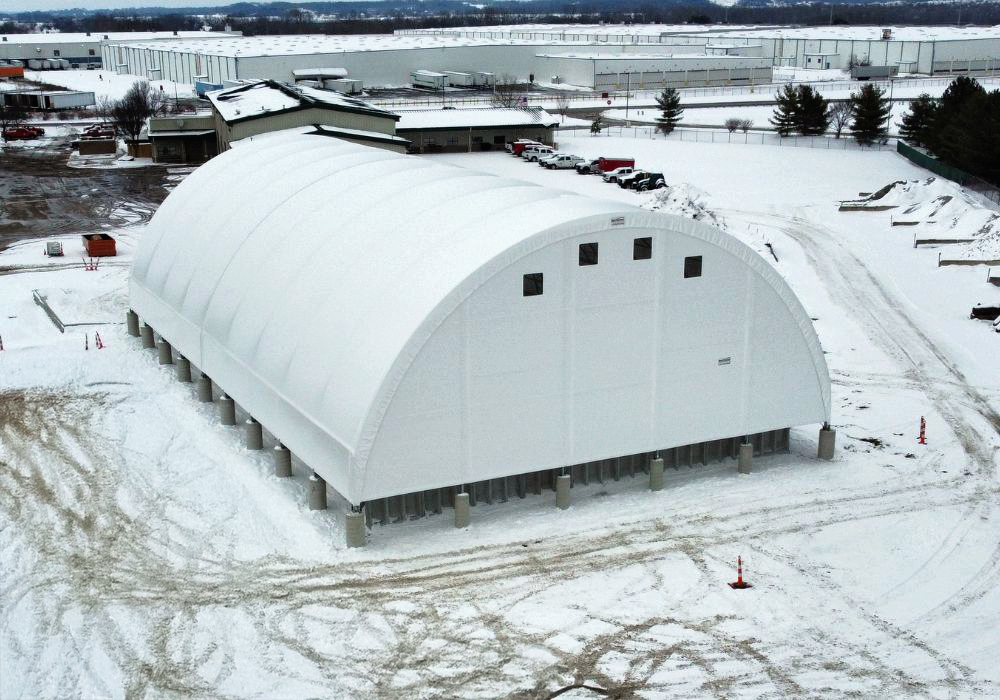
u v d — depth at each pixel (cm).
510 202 2612
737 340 2583
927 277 4762
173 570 2166
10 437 2914
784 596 2059
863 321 4109
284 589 2084
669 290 2462
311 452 2394
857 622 1970
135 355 3659
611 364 2439
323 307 2547
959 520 2400
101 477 2639
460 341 2244
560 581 2109
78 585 2108
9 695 1741
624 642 1897
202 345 3088
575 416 2427
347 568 2162
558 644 1892
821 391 2725
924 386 3372
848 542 2291
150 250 3709
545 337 2339
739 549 2250
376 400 2172
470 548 2241
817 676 1795
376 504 2334
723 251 2502
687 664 1830
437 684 1777
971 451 2825
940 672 1809
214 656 1859
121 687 1769
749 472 2648
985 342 3825
